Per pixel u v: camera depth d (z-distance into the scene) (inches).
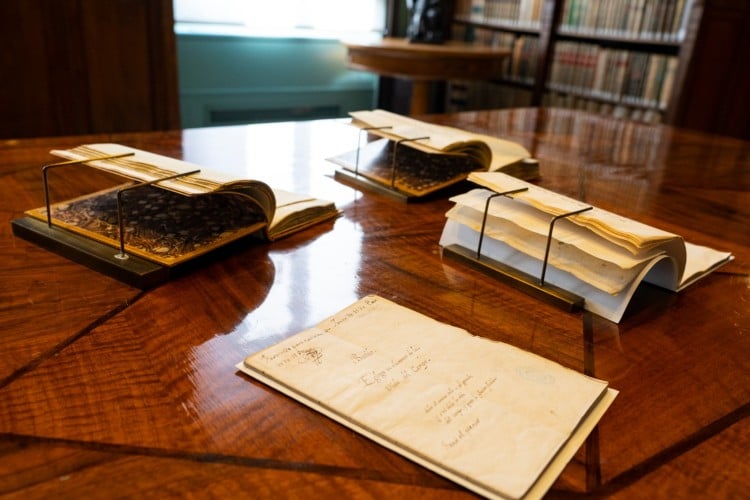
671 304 27.9
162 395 18.9
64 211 32.0
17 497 14.8
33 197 35.7
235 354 21.3
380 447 17.1
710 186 49.1
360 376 19.8
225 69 122.3
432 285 27.9
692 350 24.0
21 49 82.3
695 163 56.5
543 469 16.3
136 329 22.6
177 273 27.1
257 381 19.8
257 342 22.2
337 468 16.3
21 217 32.4
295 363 20.4
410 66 105.0
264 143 51.9
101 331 22.3
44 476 15.5
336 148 51.3
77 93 88.2
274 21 126.5
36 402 18.2
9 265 27.2
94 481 15.4
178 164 29.5
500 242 30.0
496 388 19.6
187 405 18.5
